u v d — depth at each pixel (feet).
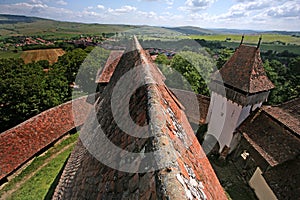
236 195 56.49
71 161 34.37
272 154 55.16
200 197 10.43
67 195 23.57
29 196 50.70
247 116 66.69
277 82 111.14
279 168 52.06
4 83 76.74
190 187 10.21
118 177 13.65
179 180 9.64
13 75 91.76
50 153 64.80
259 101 66.28
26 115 79.30
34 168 58.85
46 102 83.87
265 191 52.37
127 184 12.07
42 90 84.33
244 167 63.57
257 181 56.39
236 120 65.26
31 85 80.48
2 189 52.11
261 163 57.06
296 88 104.12
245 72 64.23
